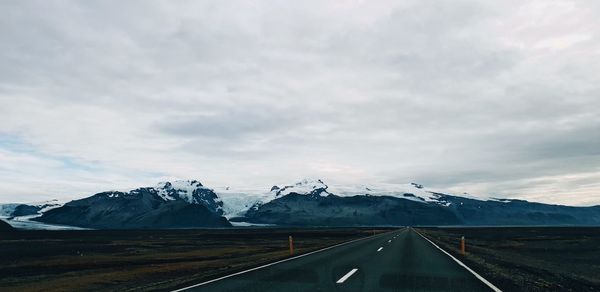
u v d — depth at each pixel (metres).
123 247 64.81
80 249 60.47
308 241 69.88
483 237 88.38
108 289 15.77
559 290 14.55
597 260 36.69
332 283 14.98
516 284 15.46
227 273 17.86
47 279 24.14
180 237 115.50
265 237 103.44
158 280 19.83
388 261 23.42
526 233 119.56
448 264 21.95
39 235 140.00
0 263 38.22
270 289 13.67
